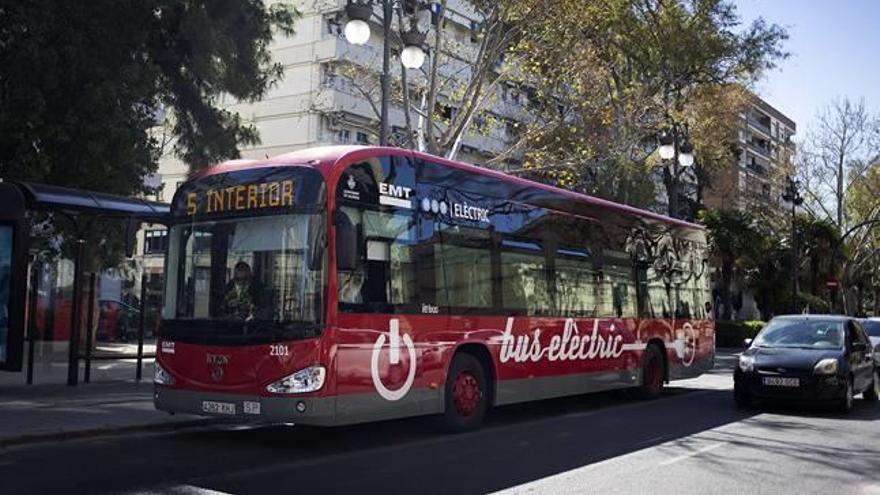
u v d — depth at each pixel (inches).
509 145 1189.7
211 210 375.2
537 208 500.7
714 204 2272.4
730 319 1691.7
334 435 420.2
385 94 651.5
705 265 719.1
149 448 366.9
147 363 741.9
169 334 372.2
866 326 893.8
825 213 1951.3
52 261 794.8
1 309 490.9
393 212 386.6
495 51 860.6
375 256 372.5
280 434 421.4
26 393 506.0
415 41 628.7
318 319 342.0
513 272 470.0
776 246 1780.3
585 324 531.8
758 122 3710.6
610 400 615.2
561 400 616.7
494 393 446.9
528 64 921.5
